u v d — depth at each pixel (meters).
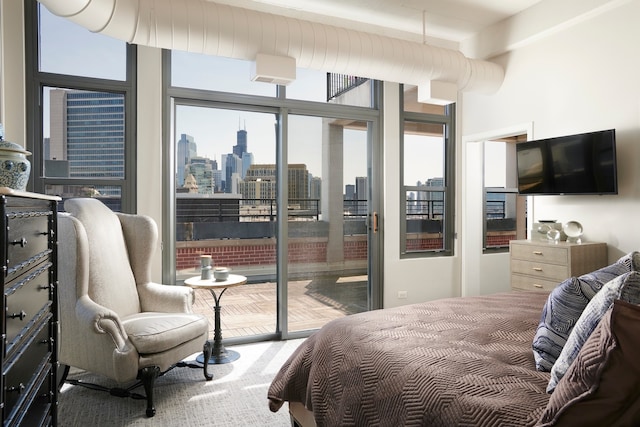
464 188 4.93
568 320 1.44
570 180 3.68
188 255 3.87
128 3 2.74
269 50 3.22
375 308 4.54
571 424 0.98
